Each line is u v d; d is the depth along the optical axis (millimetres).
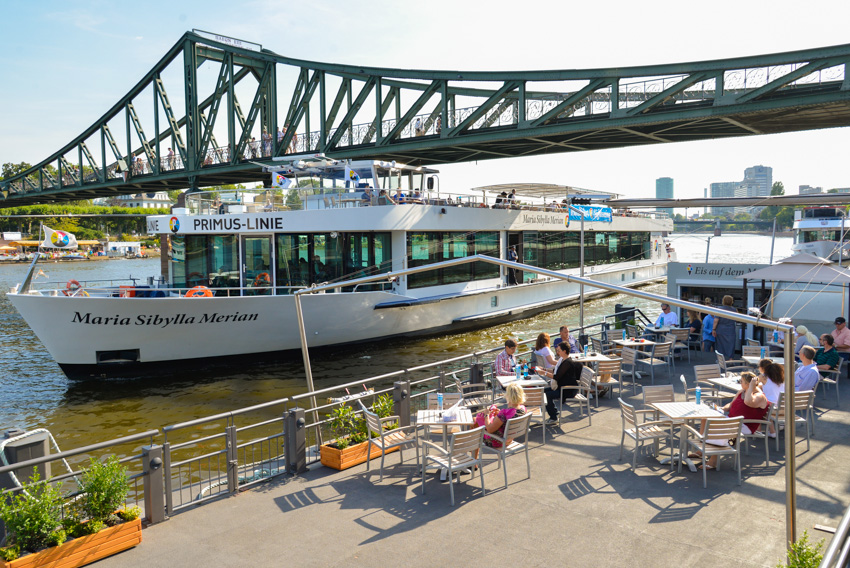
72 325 17859
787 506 5719
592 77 31406
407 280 24156
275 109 52469
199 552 6508
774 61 25750
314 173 23828
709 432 7816
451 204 27188
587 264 36562
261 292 21594
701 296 18984
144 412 15938
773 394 9070
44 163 81938
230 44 55219
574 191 32469
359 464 9070
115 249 121875
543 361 12117
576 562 6039
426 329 25094
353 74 45000
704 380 10742
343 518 7219
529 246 31469
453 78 37625
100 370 18703
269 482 8438
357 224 22281
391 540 6625
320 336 21469
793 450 5680
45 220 127250
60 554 6105
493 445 8273
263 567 6145
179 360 19297
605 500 7488
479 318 27250
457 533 6734
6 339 29406
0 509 6051
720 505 7266
